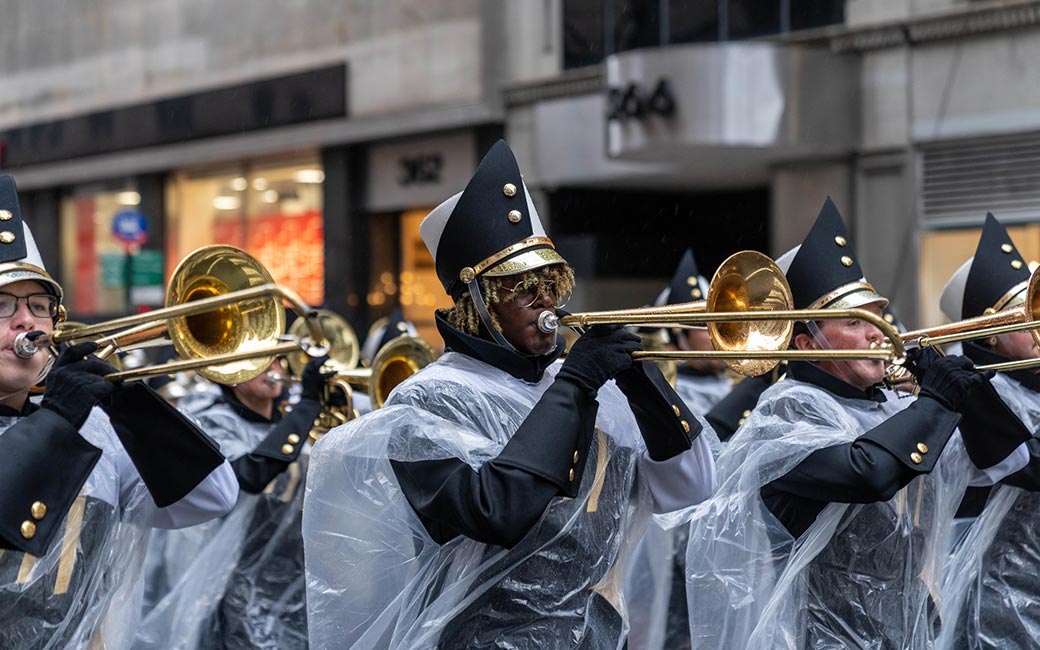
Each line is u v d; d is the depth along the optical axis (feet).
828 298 24.25
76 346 18.58
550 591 19.16
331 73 103.86
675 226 96.12
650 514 21.04
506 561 19.10
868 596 22.89
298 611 31.19
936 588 24.52
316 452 19.85
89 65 125.18
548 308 19.63
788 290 21.31
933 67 73.61
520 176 19.85
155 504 20.66
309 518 19.72
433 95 97.25
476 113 94.53
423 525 19.26
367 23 101.50
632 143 77.77
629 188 93.91
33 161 130.72
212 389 37.45
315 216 108.68
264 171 112.88
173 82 117.29
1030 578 26.91
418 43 97.96
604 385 20.54
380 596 19.42
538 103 92.68
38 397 21.76
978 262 29.68
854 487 21.86
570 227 93.25
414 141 100.68
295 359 38.75
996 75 71.41
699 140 75.00
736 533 23.11
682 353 19.31
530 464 17.95
